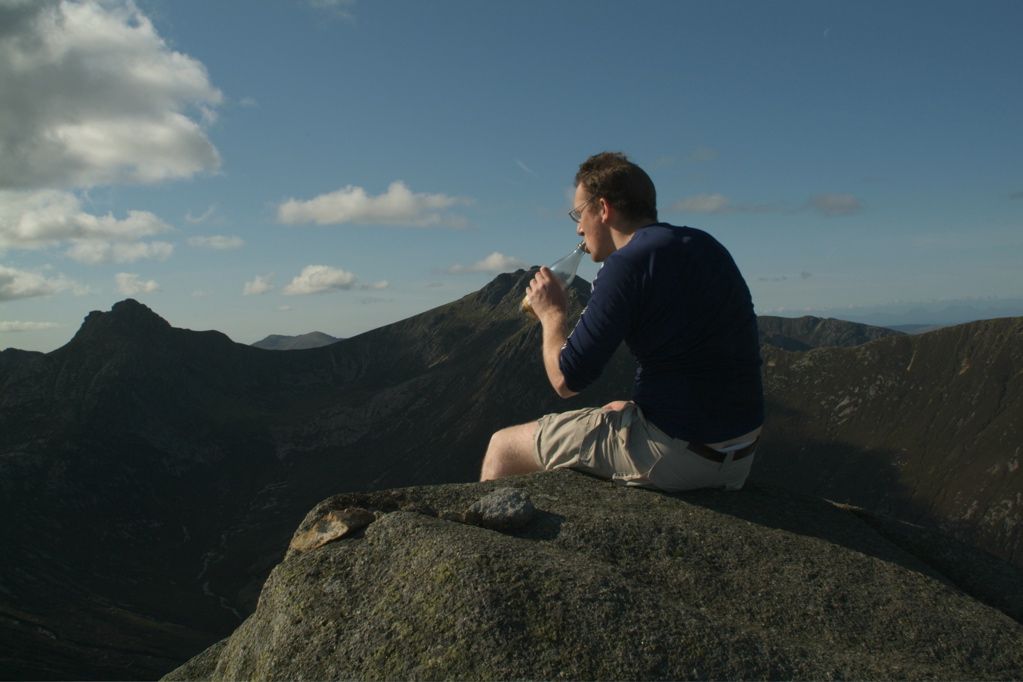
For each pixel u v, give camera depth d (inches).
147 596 7367.1
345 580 142.5
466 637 120.0
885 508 7465.6
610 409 193.3
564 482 196.7
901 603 162.2
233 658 153.6
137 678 5305.1
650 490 193.6
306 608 139.3
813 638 145.5
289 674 127.9
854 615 155.0
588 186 177.9
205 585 7701.8
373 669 121.6
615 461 191.8
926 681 130.3
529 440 211.0
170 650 5880.9
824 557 172.7
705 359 169.6
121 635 6220.5
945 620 159.8
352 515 161.5
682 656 119.5
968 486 7342.5
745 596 153.9
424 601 129.8
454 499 185.2
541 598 127.0
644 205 174.9
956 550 206.1
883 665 133.0
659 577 154.9
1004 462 7357.3
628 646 119.5
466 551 137.6
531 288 201.8
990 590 195.9
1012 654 153.7
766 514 190.7
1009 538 6520.7
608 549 160.6
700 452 178.1
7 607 6732.3
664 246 160.6
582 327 168.7
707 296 162.2
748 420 176.9
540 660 115.7
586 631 121.3
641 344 172.9
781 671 122.2
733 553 166.9
